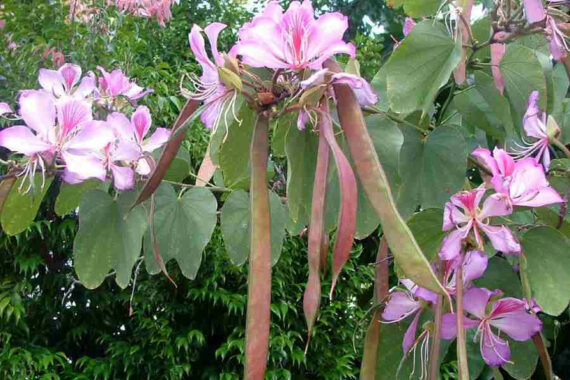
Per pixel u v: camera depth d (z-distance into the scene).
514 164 0.58
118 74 0.77
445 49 0.59
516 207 0.59
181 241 0.69
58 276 1.88
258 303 0.40
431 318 0.64
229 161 0.60
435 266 0.62
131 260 0.66
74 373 1.87
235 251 0.71
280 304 1.91
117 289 1.96
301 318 2.02
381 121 0.61
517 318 0.62
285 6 2.80
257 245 0.41
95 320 2.02
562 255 0.56
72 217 1.82
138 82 1.88
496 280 0.66
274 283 1.91
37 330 1.98
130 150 0.64
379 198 0.40
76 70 0.74
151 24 2.33
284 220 0.68
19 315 1.79
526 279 0.57
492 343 0.63
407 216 0.63
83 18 2.14
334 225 0.60
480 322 0.62
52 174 0.63
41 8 1.99
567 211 0.73
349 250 0.39
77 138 0.61
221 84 0.54
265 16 0.49
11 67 1.68
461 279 0.54
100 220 0.65
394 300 0.64
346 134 0.42
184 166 0.71
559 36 0.65
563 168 0.75
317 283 0.40
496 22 0.64
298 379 2.00
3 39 1.79
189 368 1.89
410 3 0.69
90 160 0.61
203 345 1.96
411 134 0.64
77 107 0.61
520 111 0.69
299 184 0.56
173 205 0.69
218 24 0.53
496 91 0.71
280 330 1.88
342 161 0.40
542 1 0.62
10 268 1.93
